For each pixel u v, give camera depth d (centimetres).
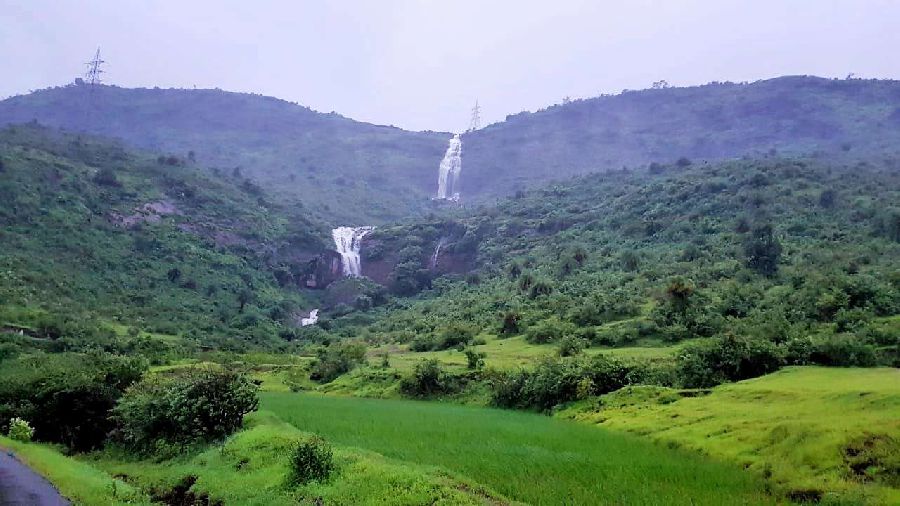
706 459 2270
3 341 6353
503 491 1789
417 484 1683
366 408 3844
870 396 2672
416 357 7119
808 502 1741
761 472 2019
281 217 17288
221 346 8831
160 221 13300
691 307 6725
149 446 2820
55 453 2598
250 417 2856
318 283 15700
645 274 9081
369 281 15688
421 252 16488
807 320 5797
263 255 14738
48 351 6438
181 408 2705
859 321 5344
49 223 10906
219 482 2069
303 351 9381
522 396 4588
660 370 4488
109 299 9612
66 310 8100
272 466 2064
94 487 2034
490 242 15712
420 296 14250
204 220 14412
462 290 12838
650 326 6675
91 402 3184
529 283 10081
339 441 2556
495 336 8006
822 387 3259
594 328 6969
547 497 1706
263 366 7256
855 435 2017
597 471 2025
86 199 12425
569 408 4088
